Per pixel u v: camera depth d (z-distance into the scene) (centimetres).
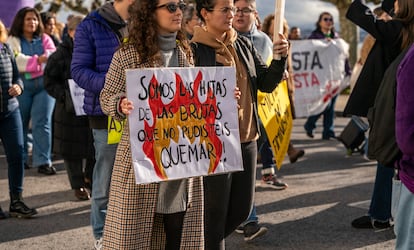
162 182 318
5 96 523
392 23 450
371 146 324
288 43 371
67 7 1661
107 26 422
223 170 328
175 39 322
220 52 362
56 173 756
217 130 326
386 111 312
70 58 598
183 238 333
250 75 373
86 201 620
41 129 743
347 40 1778
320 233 503
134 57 311
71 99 586
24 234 510
